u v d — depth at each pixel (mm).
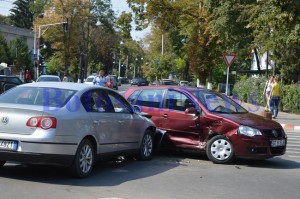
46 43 93438
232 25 28250
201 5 32562
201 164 10039
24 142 7309
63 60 74188
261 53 29016
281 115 25859
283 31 19625
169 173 8875
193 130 10398
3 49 75000
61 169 8664
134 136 9641
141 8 34562
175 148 10617
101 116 8430
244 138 9820
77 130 7730
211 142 10148
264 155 9836
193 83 57656
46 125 7344
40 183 7473
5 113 7500
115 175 8438
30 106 7602
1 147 7406
